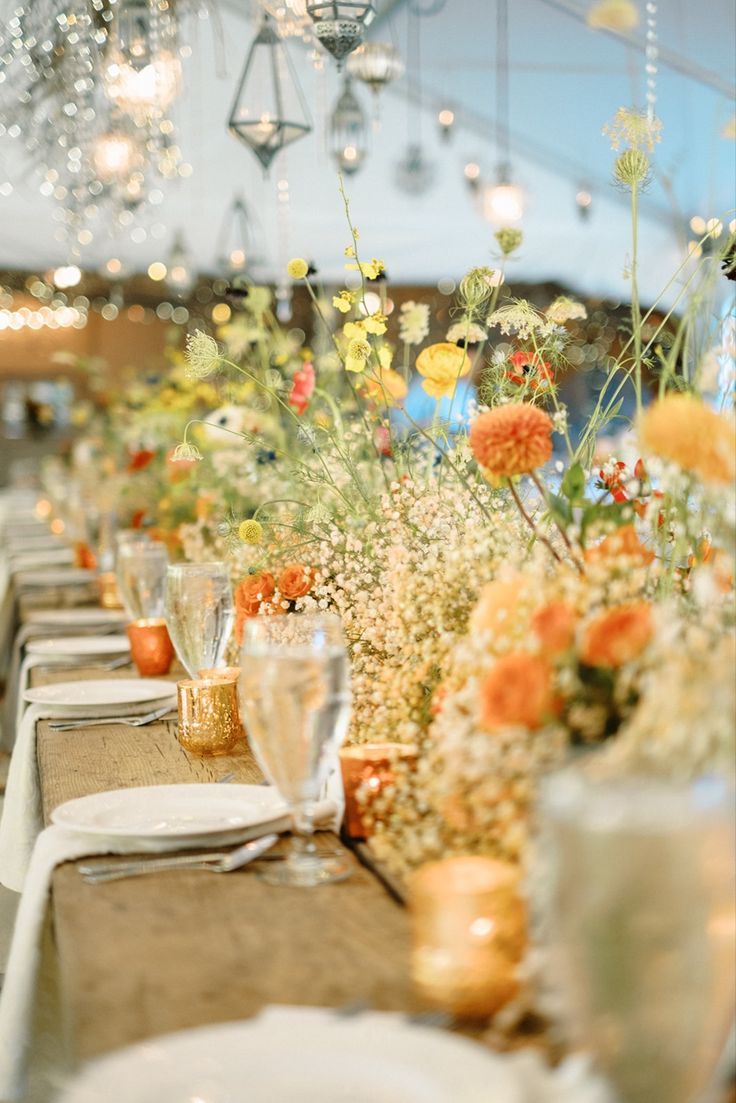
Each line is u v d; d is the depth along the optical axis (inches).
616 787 22.7
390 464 76.3
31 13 169.3
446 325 89.7
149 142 201.3
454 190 322.0
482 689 32.8
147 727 68.7
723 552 41.2
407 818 38.2
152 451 158.6
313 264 71.7
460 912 29.0
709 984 22.1
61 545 217.6
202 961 33.8
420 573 53.3
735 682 27.6
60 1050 41.1
